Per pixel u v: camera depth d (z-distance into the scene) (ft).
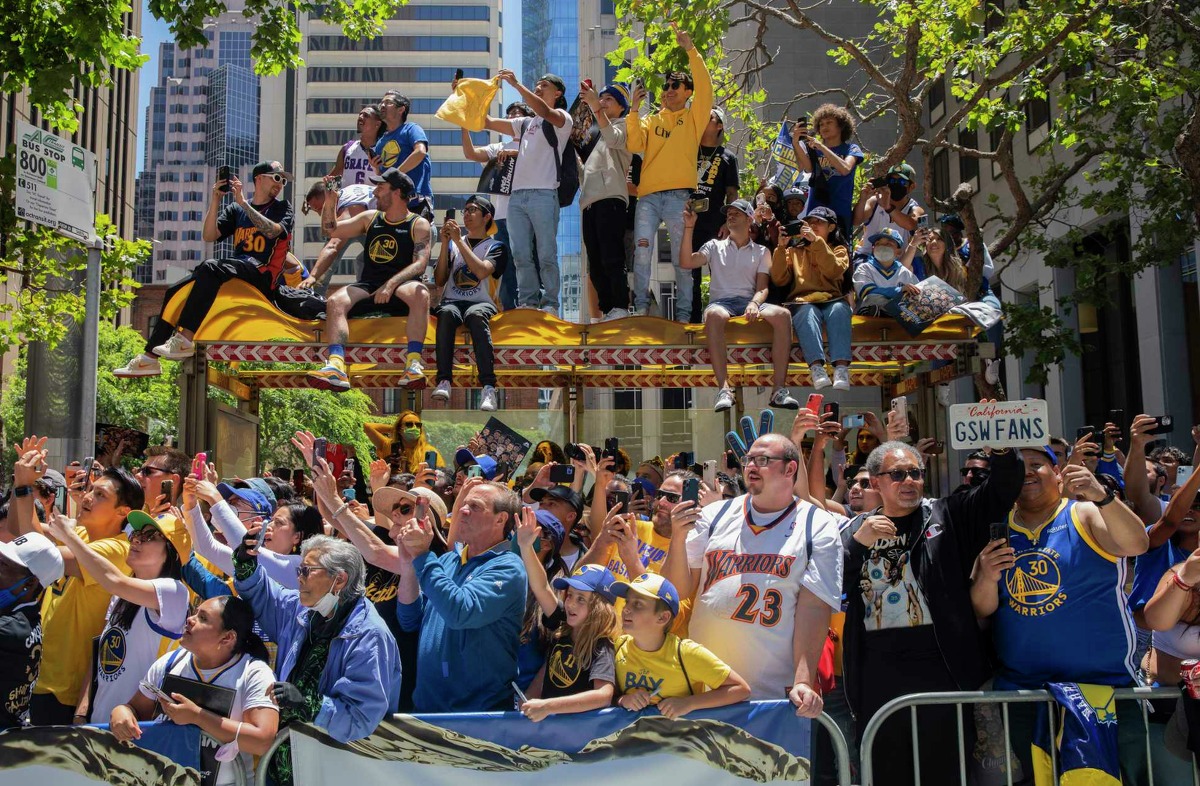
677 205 32.32
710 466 22.43
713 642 16.03
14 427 109.60
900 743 15.87
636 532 19.21
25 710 14.90
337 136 350.23
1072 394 65.46
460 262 29.78
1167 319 54.29
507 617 15.97
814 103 77.46
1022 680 15.90
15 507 18.01
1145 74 38.75
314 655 14.80
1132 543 14.92
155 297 221.05
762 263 29.55
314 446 17.83
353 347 29.09
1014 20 39.09
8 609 14.85
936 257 31.86
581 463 21.57
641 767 14.96
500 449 27.14
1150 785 15.16
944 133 42.01
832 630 18.62
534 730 14.98
